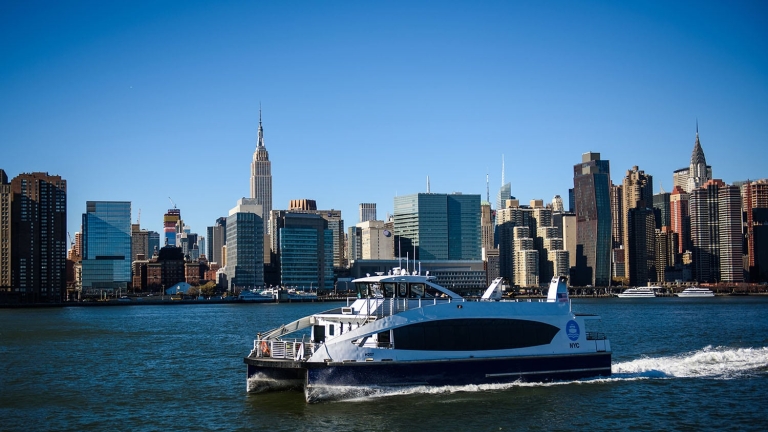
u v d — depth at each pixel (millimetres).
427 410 53125
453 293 60250
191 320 199000
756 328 138625
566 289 61969
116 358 94062
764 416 53719
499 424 50531
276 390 59250
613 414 53562
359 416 51875
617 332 127750
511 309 59031
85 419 55938
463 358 56812
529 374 59281
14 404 62062
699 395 59625
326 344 54312
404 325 55594
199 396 63312
